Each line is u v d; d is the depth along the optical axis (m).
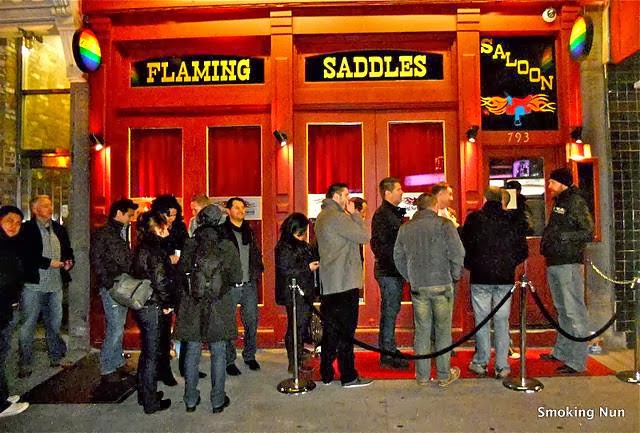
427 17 6.97
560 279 5.84
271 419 4.66
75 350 7.03
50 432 4.47
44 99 7.69
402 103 7.10
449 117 7.16
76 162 7.16
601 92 6.97
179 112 7.32
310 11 7.01
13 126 7.64
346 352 5.41
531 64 7.13
